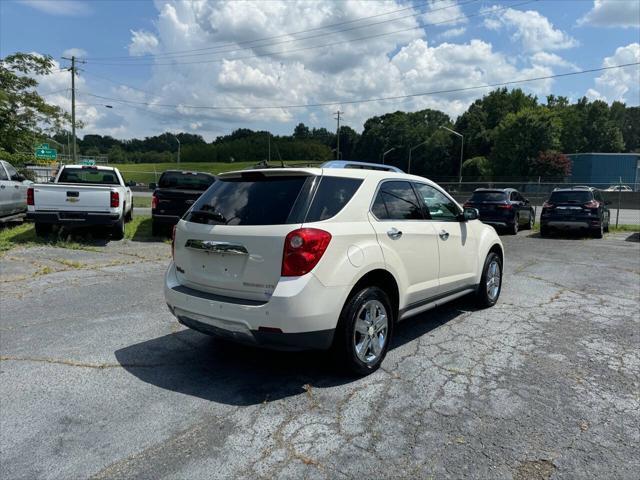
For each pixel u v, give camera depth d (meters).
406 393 3.69
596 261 10.11
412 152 98.31
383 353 4.18
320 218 3.68
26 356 4.38
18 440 3.01
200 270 4.00
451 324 5.49
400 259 4.30
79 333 5.04
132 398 3.59
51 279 7.57
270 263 3.52
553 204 15.00
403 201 4.61
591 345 4.80
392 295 4.35
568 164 60.50
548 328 5.36
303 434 3.10
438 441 3.02
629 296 6.91
